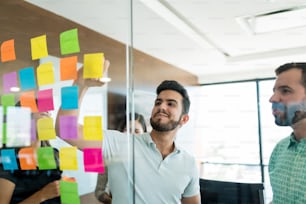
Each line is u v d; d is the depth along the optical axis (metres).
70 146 0.87
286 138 0.71
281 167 0.70
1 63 1.05
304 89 0.70
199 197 0.80
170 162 0.83
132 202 0.83
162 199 0.82
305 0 0.77
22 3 1.09
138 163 0.85
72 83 0.89
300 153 0.68
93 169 0.86
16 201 0.92
